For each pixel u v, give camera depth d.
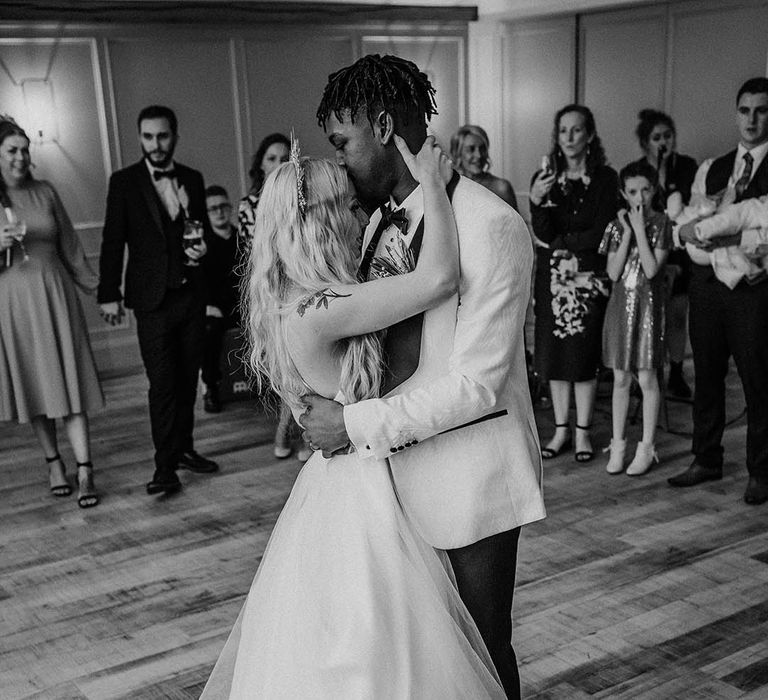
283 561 1.95
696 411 4.20
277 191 1.81
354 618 1.77
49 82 6.46
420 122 1.84
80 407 4.28
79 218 6.72
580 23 7.29
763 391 3.91
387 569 1.80
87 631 3.17
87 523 4.12
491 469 1.83
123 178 4.29
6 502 4.43
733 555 3.52
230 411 5.78
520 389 1.92
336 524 1.86
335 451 1.88
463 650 1.80
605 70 7.18
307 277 1.79
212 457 4.93
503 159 8.21
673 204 4.29
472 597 1.89
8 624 3.24
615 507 4.02
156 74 6.84
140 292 4.29
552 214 4.43
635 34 6.88
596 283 4.39
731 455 4.59
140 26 6.70
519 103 7.95
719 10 6.26
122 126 6.78
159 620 3.22
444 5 7.86
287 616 1.87
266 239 1.83
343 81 1.79
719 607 3.13
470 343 1.74
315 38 7.44
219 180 7.24
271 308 1.83
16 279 4.14
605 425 5.16
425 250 1.73
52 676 2.89
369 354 1.82
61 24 6.40
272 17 7.04
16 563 3.74
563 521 3.89
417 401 1.74
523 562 3.53
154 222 4.25
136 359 7.02
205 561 3.68
